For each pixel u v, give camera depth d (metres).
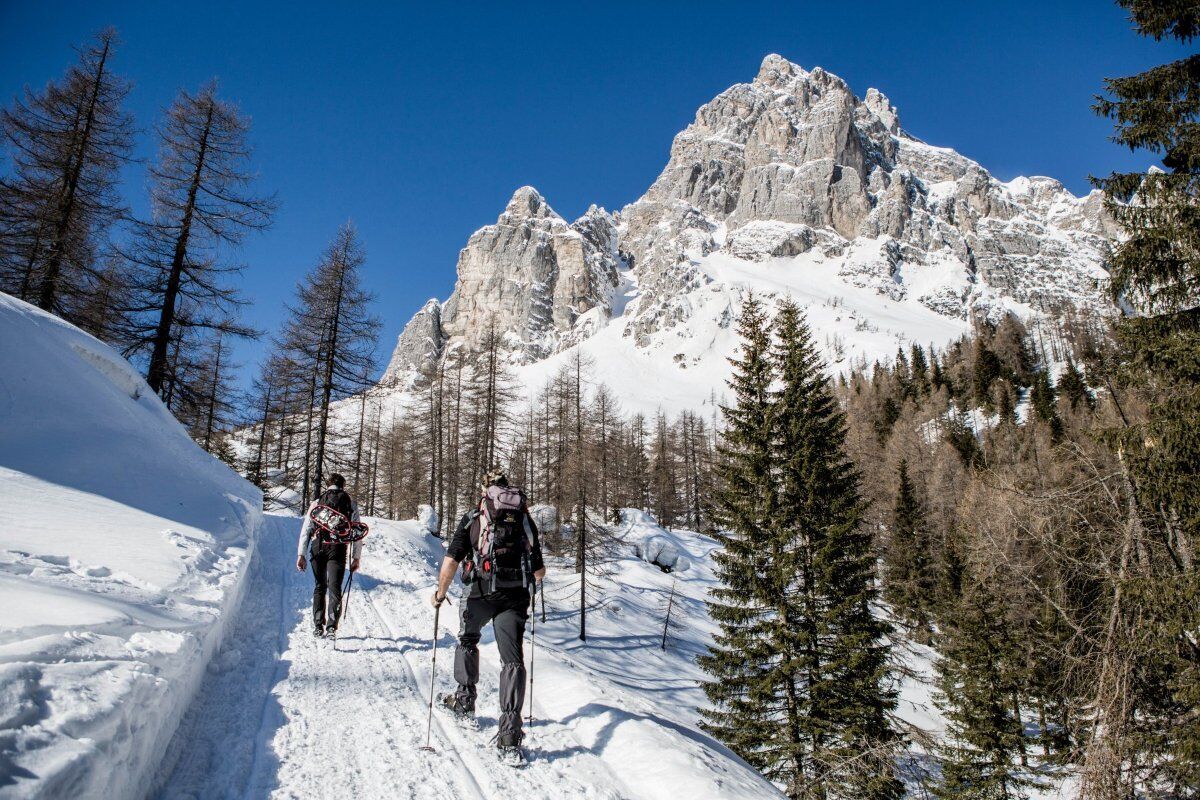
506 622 4.22
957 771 17.45
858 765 12.05
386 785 3.47
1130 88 8.35
